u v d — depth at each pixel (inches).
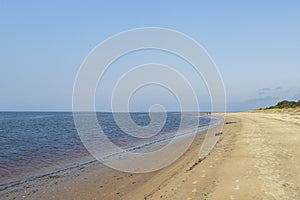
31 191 478.9
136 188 474.9
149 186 474.3
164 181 486.6
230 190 377.1
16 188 497.0
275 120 1844.2
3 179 558.3
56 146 1035.9
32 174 597.9
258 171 461.4
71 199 436.5
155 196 399.2
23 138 1320.1
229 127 1573.6
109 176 573.9
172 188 421.1
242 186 389.1
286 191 358.3
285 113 3142.2
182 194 384.8
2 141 1208.2
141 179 540.4
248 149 682.8
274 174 438.0
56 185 512.4
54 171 624.1
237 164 524.4
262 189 370.0
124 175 579.8
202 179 446.6
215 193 370.9
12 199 441.4
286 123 1509.6
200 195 371.2
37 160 759.1
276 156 573.9
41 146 1040.2
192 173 493.4
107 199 428.1
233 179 427.2
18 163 719.1
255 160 546.9
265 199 335.9
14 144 1106.1
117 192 460.4
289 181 398.6
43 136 1401.3
